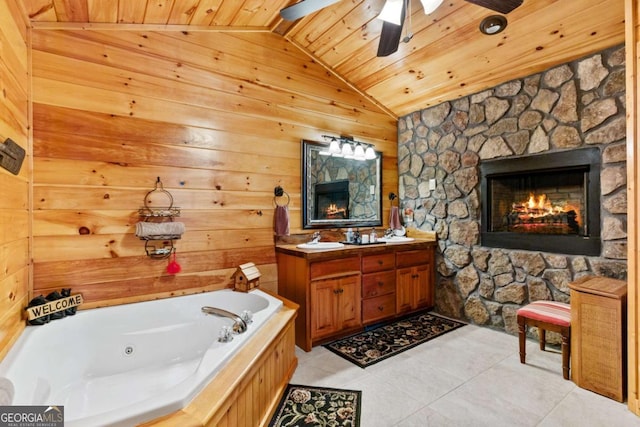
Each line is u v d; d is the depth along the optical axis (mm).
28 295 1964
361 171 3758
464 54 2850
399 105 3842
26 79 1953
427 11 1862
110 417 1074
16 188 1785
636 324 1837
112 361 2119
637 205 1845
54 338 1848
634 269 1854
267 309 2242
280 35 3090
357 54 3176
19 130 1843
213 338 2404
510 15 2365
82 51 2180
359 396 2016
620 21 2197
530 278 2877
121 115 2314
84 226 2189
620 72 2355
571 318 2172
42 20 2029
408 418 1802
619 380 1944
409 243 3406
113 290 2293
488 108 3182
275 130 3072
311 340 2707
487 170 3207
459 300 3436
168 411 1152
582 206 2635
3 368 1415
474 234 3303
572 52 2531
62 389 1823
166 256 2498
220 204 2748
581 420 1777
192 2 2271
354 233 3385
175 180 2533
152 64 2439
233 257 2818
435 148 3674
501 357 2539
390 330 3143
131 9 2152
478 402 1950
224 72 2775
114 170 2291
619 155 2361
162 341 2303
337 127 3529
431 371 2330
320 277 2764
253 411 1609
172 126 2520
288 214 3074
